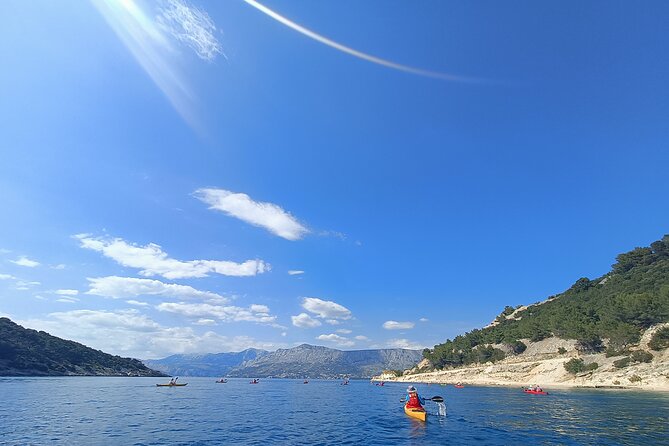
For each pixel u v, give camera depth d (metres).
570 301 194.38
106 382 174.75
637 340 117.25
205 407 69.88
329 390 145.88
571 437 35.38
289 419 52.22
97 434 39.00
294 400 90.88
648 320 121.44
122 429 42.34
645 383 97.94
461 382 163.25
